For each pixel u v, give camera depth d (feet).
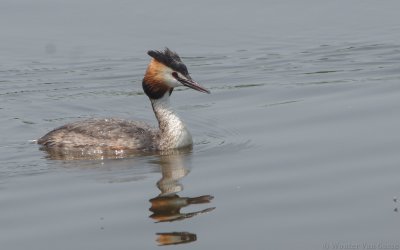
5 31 81.15
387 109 59.21
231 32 80.64
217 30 80.94
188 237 40.14
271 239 39.50
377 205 42.78
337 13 84.17
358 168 48.03
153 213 43.16
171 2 86.94
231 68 74.33
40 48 78.07
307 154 51.06
